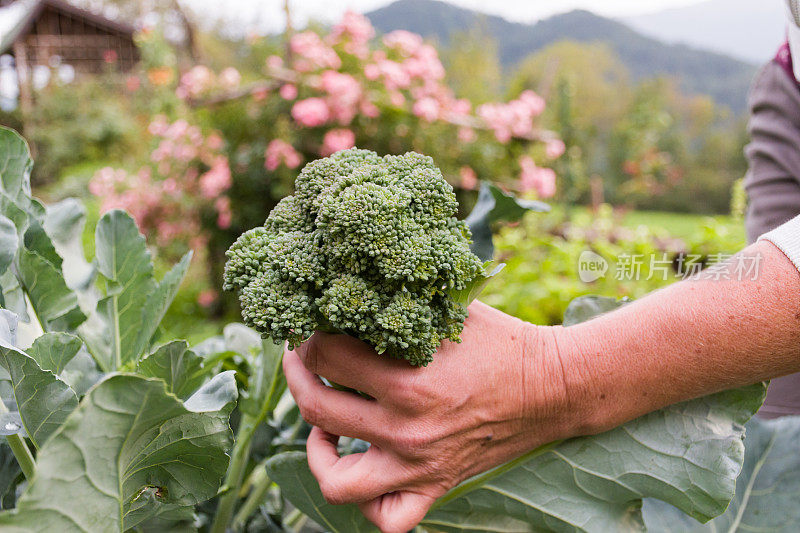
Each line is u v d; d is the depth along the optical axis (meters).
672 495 0.96
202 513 1.23
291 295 0.79
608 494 0.99
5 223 0.92
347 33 4.93
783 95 1.49
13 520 0.66
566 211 7.23
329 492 0.88
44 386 0.76
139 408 0.70
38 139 14.03
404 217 0.78
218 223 5.16
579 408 0.88
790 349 0.81
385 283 0.79
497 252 3.82
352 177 0.80
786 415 1.52
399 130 4.86
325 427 0.91
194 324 5.06
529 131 5.43
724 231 3.95
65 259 1.23
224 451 0.83
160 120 6.00
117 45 17.30
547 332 0.90
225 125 5.13
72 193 11.48
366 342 0.84
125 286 1.17
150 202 5.39
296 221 0.87
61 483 0.69
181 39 13.74
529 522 1.05
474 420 0.85
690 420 0.95
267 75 4.97
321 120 4.61
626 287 3.35
